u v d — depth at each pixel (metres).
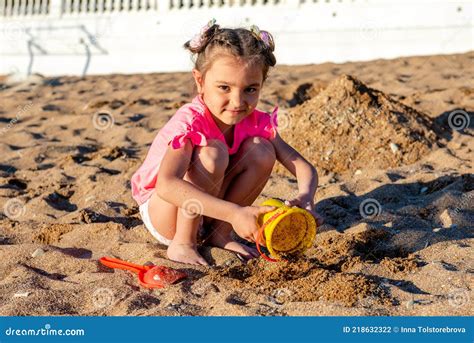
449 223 3.35
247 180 2.99
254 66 2.68
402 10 9.61
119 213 3.79
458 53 9.38
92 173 4.60
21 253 3.16
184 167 2.78
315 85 7.33
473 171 4.18
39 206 3.97
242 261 3.01
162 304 2.60
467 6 9.38
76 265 3.03
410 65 8.77
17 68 11.54
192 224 2.96
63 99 8.20
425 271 2.77
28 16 11.55
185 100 7.44
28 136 6.05
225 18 10.37
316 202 3.79
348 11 9.84
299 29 10.05
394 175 4.23
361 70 8.69
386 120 4.71
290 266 2.84
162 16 10.70
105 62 11.05
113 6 11.06
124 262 2.98
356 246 3.07
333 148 4.57
